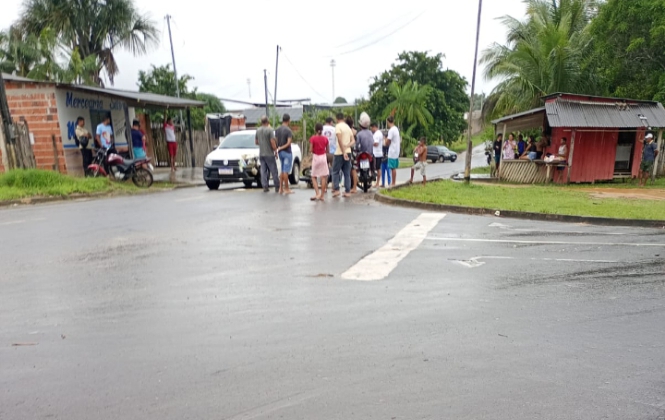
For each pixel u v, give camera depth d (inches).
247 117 2208.4
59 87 573.0
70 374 119.7
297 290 181.9
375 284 190.5
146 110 871.7
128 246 248.4
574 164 698.8
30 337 140.5
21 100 573.3
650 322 156.9
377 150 512.4
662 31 695.7
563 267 221.3
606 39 805.2
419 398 110.3
